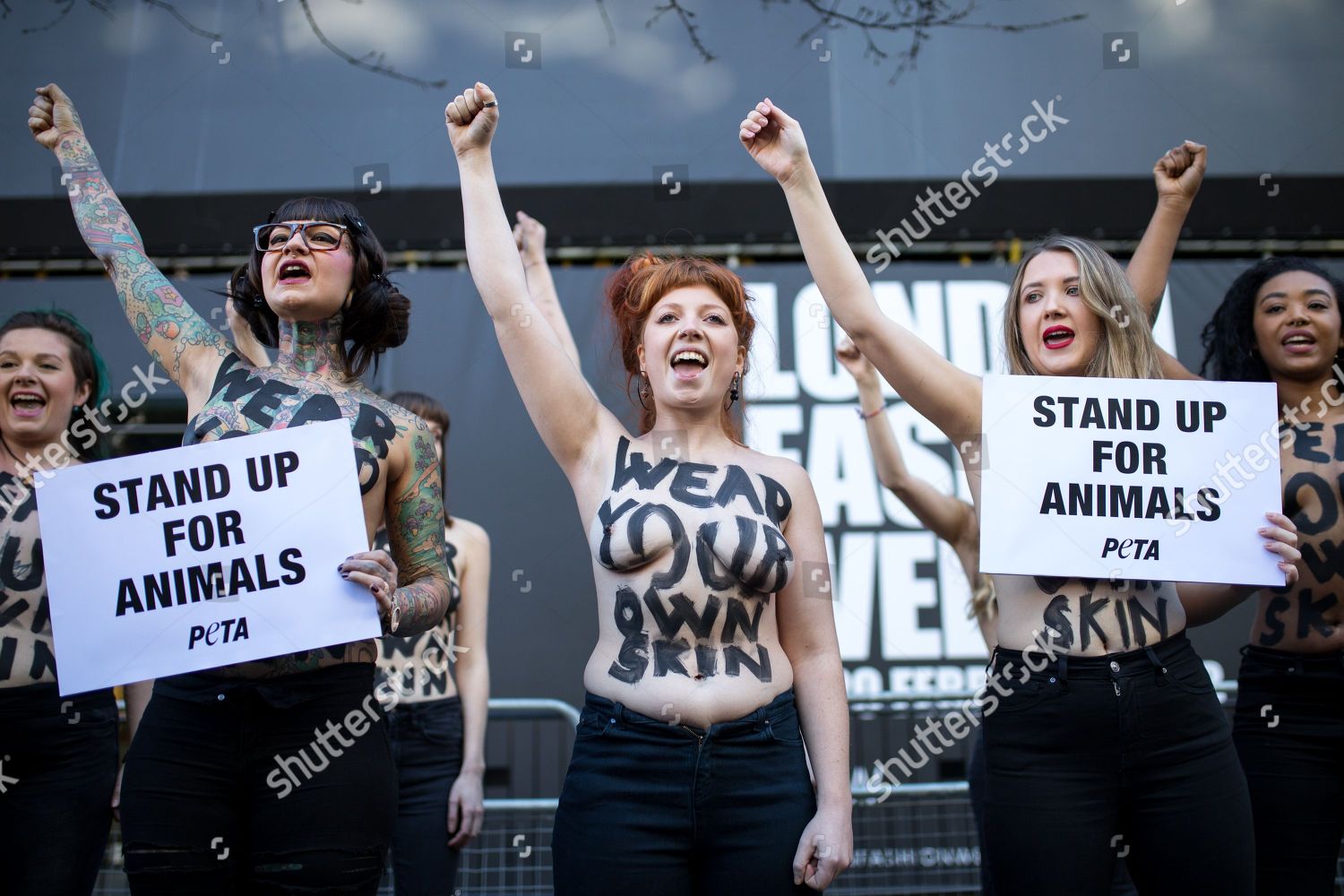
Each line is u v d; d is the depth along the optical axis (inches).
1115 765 81.3
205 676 75.6
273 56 196.4
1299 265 106.3
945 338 205.9
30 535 91.9
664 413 86.5
